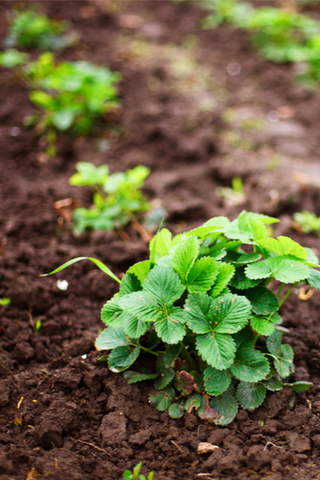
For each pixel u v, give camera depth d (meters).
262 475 1.38
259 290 1.44
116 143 1.99
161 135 1.98
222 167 1.90
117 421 1.43
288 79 2.29
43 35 2.27
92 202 1.82
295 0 3.02
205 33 2.74
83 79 1.95
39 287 1.60
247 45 2.59
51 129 1.98
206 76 2.32
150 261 1.44
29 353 1.51
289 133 2.03
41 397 1.46
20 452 1.39
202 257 1.44
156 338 1.48
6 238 1.70
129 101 2.12
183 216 1.79
